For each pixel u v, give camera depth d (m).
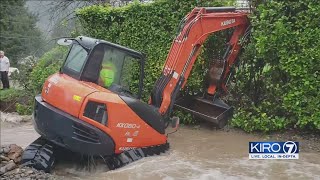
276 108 9.34
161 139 7.96
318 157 7.84
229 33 10.09
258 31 9.12
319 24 8.57
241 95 10.00
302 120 8.77
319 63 8.54
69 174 7.15
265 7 9.11
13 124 12.17
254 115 9.62
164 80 8.83
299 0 8.71
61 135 6.96
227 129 9.81
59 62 13.98
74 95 7.00
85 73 7.28
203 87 10.17
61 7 21.92
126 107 7.27
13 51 33.06
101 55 7.39
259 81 9.77
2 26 33.31
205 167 7.21
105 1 16.41
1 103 14.82
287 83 8.98
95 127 6.99
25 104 14.37
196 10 9.20
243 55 9.73
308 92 8.70
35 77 14.08
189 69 9.05
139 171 6.97
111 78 7.58
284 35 8.77
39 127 7.19
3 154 7.38
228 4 10.35
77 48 7.59
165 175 6.79
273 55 9.12
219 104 9.78
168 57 8.97
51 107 7.09
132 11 10.80
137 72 9.05
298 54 8.73
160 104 8.78
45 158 7.07
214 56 10.22
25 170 6.75
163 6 10.45
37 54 23.86
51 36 23.48
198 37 9.03
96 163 7.45
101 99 7.03
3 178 6.54
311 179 6.64
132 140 7.45
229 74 9.91
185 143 8.86
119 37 11.09
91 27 11.49
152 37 10.64
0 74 18.11
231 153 8.12
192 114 9.98
